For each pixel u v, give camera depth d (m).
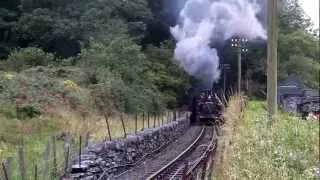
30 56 41.41
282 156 9.94
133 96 41.53
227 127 16.98
